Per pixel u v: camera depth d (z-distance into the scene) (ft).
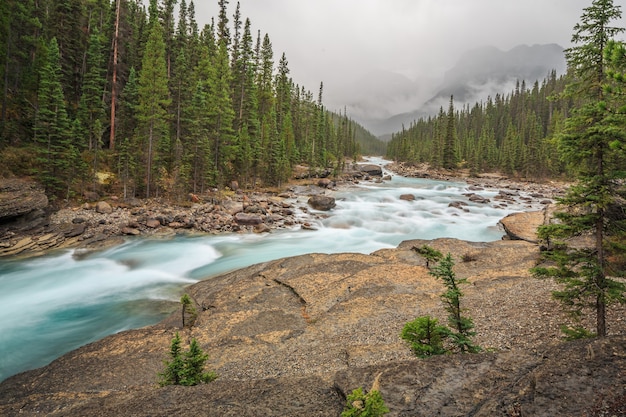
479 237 122.52
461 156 442.50
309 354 41.24
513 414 18.66
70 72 163.63
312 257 79.30
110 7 195.83
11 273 80.59
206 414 24.09
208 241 111.65
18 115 136.56
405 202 189.26
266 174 215.92
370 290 60.08
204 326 50.80
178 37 209.77
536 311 45.37
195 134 160.45
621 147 28.68
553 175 321.93
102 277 79.92
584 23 32.68
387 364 26.12
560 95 34.73
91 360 42.83
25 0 153.17
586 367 19.99
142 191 147.64
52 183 118.83
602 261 32.81
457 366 24.18
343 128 501.56
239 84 230.48
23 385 38.22
